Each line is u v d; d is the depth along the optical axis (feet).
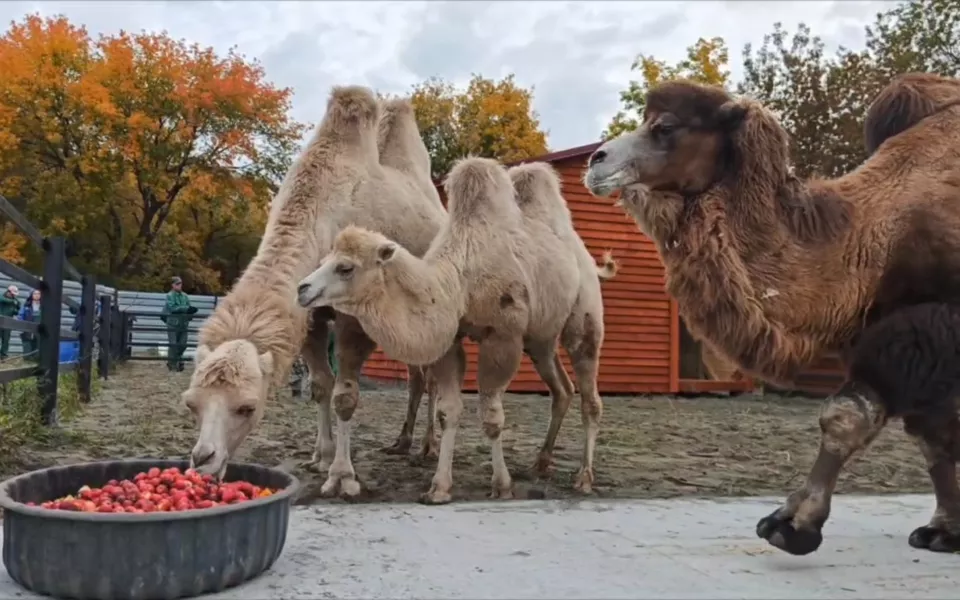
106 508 11.98
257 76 118.93
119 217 118.93
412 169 24.03
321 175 20.40
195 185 116.88
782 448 30.71
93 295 39.11
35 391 27.04
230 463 15.69
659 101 14.25
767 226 13.65
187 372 60.49
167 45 113.80
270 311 17.74
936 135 15.05
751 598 12.33
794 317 13.42
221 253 137.90
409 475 22.44
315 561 13.78
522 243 20.62
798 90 78.38
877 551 15.26
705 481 23.16
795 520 13.55
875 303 14.08
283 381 17.78
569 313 22.26
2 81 106.01
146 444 26.25
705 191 14.07
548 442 23.47
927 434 15.48
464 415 37.17
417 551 14.56
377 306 17.40
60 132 110.01
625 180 13.98
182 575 11.62
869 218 14.15
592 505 18.95
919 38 82.99
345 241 17.31
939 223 13.89
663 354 53.72
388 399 43.65
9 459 22.03
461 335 19.89
